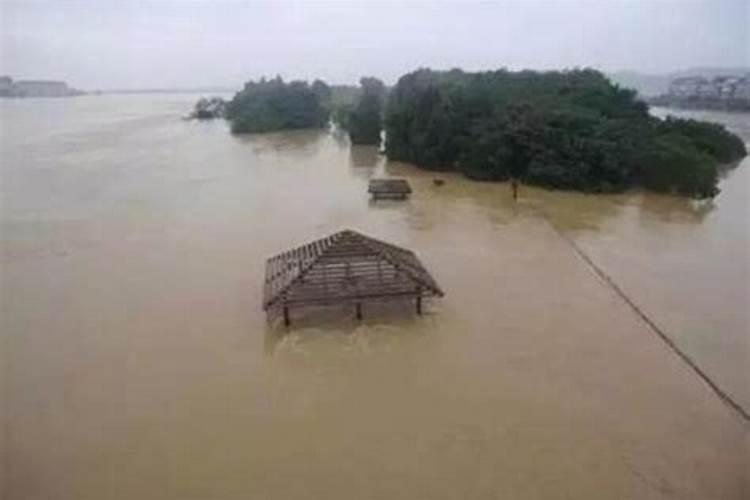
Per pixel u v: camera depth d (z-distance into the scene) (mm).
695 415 15547
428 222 33750
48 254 28516
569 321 20953
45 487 13203
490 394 16562
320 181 45781
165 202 38656
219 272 25922
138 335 20266
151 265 26906
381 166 52375
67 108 147500
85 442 14750
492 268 26141
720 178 46156
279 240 30469
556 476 13375
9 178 47125
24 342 19828
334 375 17672
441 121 48594
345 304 22016
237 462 13977
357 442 14609
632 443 14469
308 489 13070
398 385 17094
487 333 20109
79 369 18109
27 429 15234
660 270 25875
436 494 12867
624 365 18016
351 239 21891
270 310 21859
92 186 43906
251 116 81500
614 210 36344
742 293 23141
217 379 17547
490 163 44844
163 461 14047
